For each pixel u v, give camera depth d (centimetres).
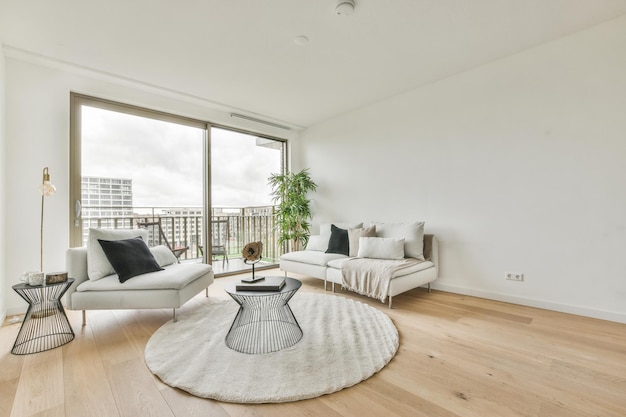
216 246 527
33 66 296
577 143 266
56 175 304
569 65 269
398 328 239
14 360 190
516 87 299
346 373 169
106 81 339
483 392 153
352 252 379
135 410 140
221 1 217
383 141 416
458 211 343
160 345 207
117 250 254
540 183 286
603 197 254
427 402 145
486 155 321
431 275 340
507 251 307
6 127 278
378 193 423
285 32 257
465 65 321
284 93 387
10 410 140
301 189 506
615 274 249
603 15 241
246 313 258
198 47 278
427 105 369
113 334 231
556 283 278
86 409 141
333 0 218
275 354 192
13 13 225
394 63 314
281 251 553
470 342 213
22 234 284
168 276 254
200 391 152
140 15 231
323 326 241
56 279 223
